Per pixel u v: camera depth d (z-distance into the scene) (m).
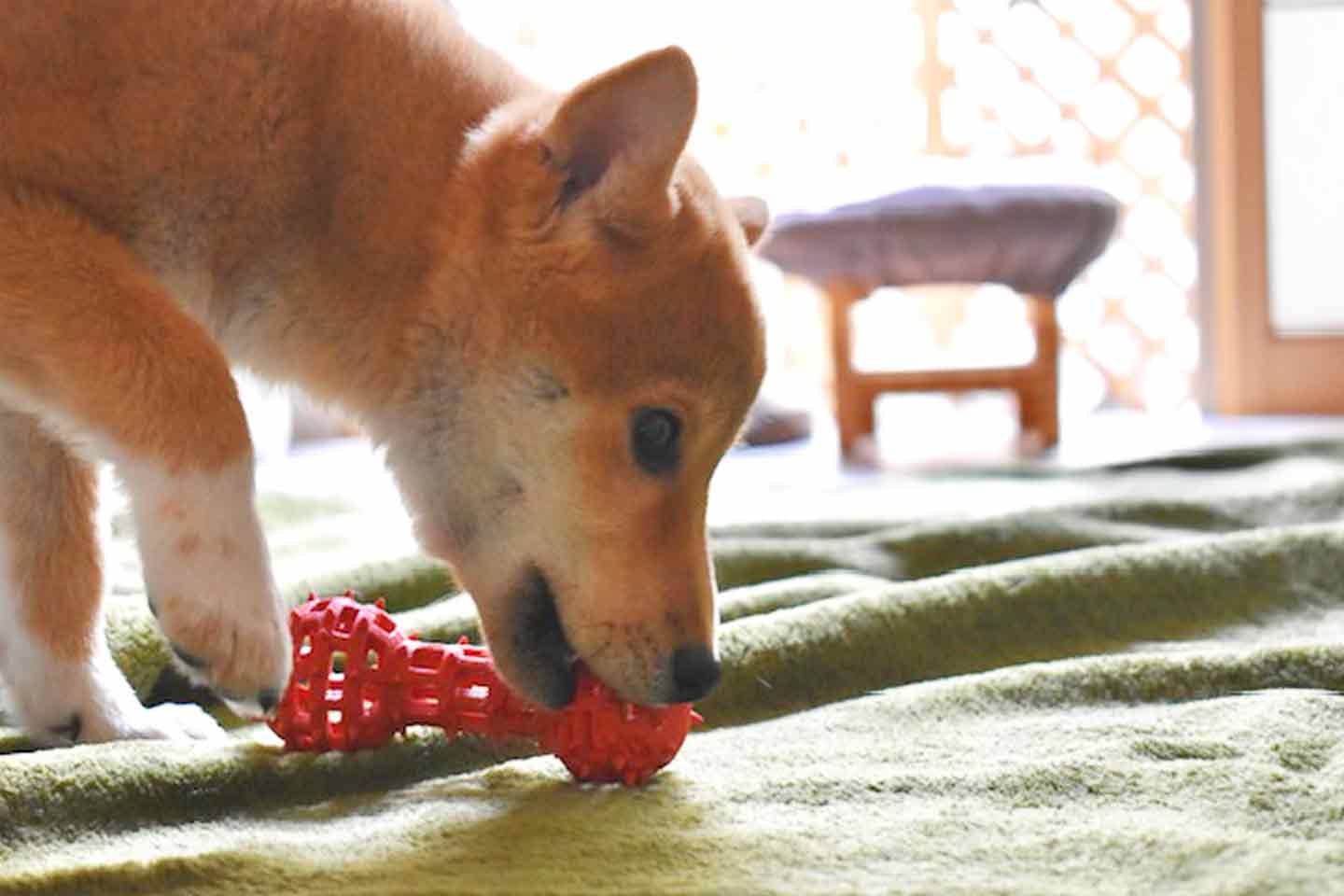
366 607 1.42
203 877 1.20
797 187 3.11
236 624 1.28
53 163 1.33
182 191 1.37
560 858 1.23
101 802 1.33
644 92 1.30
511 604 1.38
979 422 3.04
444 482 1.39
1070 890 1.14
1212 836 1.22
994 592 1.63
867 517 1.95
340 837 1.29
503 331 1.35
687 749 1.45
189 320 1.32
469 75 1.40
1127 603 1.66
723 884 1.16
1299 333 3.05
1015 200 2.53
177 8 1.35
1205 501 1.94
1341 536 1.75
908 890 1.14
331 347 1.40
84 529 1.46
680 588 1.35
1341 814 1.30
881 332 3.20
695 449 1.36
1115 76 3.16
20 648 1.46
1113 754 1.40
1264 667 1.52
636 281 1.34
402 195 1.38
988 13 3.17
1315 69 3.00
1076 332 3.18
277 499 2.10
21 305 1.28
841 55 3.18
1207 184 3.07
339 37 1.38
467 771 1.43
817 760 1.42
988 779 1.38
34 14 1.32
